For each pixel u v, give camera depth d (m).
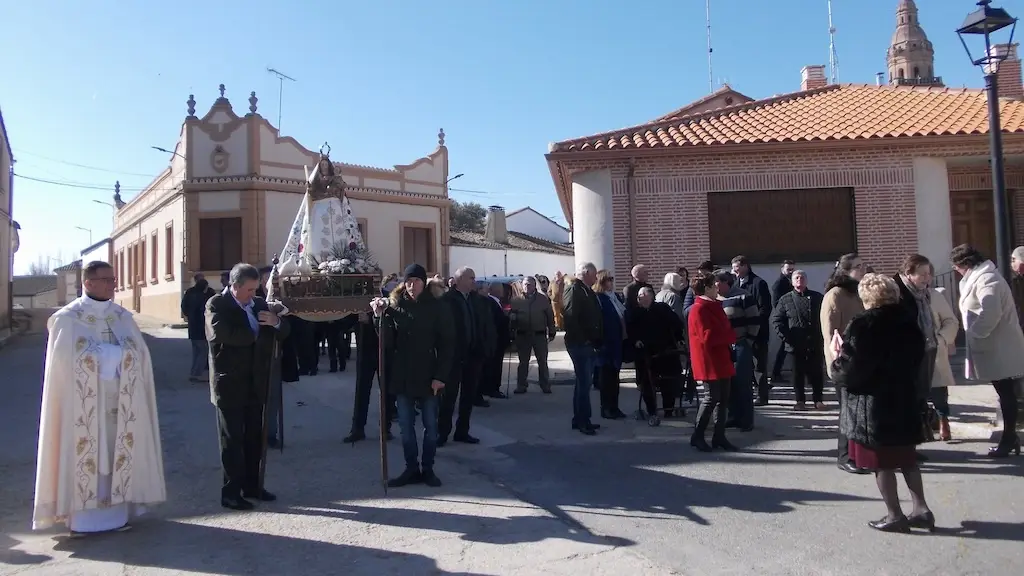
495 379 10.84
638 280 9.06
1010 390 6.63
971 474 6.20
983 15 7.69
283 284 9.98
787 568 4.39
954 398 9.59
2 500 6.01
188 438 8.16
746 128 13.80
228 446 5.68
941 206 12.74
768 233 12.91
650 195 12.99
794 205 12.92
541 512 5.54
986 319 6.52
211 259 24.89
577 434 8.29
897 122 13.51
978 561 4.43
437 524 5.30
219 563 4.62
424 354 6.25
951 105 14.51
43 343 19.36
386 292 10.34
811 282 12.70
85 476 4.99
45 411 4.98
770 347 11.97
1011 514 5.20
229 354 5.65
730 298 8.25
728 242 12.94
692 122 14.63
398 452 7.59
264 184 24.59
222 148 24.78
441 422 7.86
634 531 5.09
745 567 4.42
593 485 6.26
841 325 6.59
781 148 12.70
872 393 4.86
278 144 25.27
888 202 12.73
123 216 33.91
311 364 12.75
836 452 7.15
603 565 4.50
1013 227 14.32
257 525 5.33
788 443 7.59
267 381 5.91
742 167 12.89
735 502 5.68
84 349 5.05
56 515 4.96
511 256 36.59
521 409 9.98
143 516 5.55
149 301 29.06
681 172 12.97
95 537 5.09
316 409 9.95
